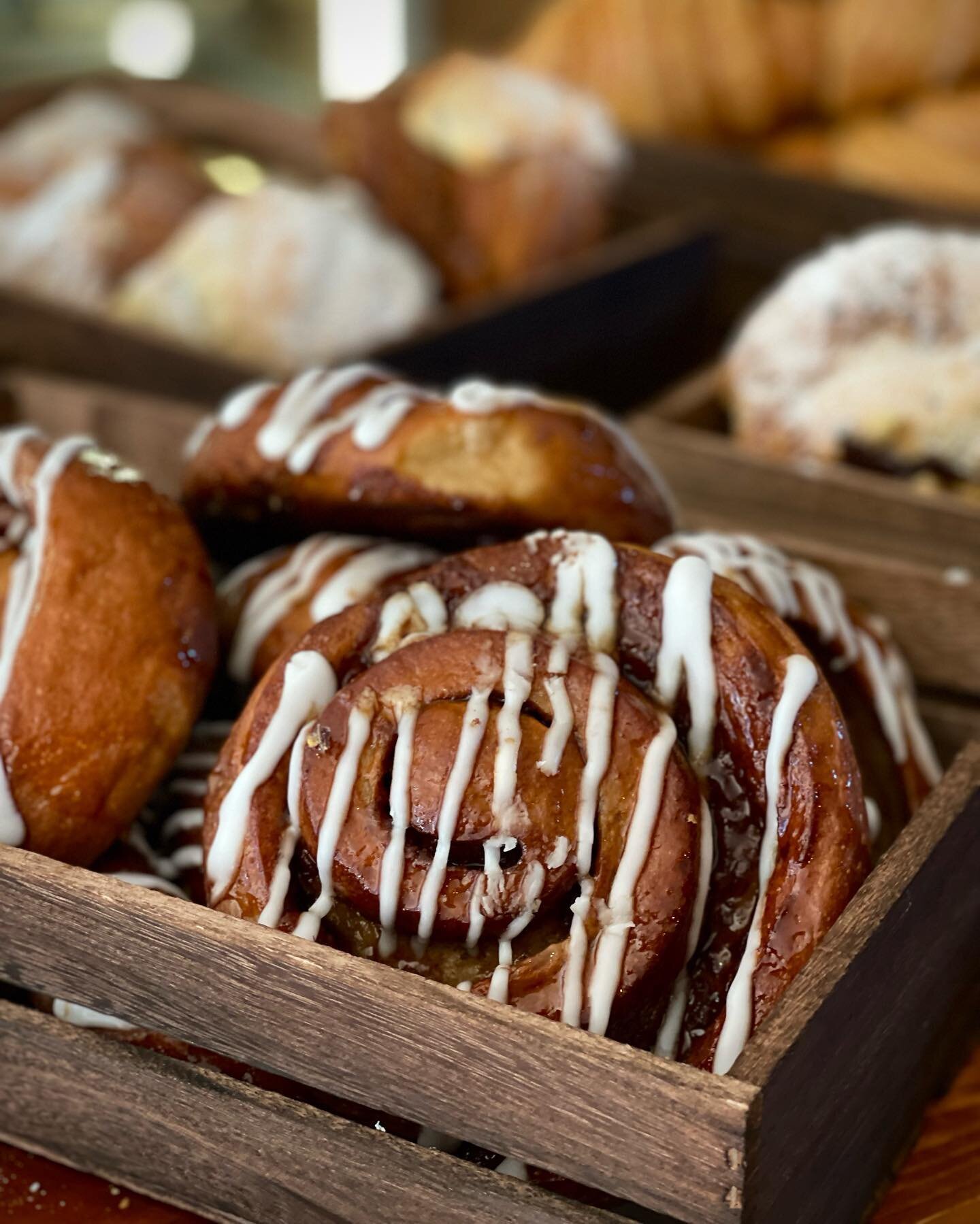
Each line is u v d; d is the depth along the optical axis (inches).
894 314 34.9
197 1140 25.4
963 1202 26.3
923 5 51.6
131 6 79.9
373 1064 24.2
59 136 50.4
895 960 25.0
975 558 32.5
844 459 34.4
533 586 26.1
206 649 27.1
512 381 39.8
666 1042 25.2
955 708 29.6
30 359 38.9
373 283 42.3
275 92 79.6
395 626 26.0
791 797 25.2
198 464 28.5
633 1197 23.6
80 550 26.7
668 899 24.8
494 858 24.9
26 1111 26.2
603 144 46.2
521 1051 23.6
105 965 25.1
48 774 26.3
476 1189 24.4
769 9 52.8
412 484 27.3
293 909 25.4
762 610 25.8
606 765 25.0
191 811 27.4
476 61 47.0
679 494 34.1
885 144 50.9
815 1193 24.7
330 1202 25.0
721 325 49.4
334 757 25.3
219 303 41.3
